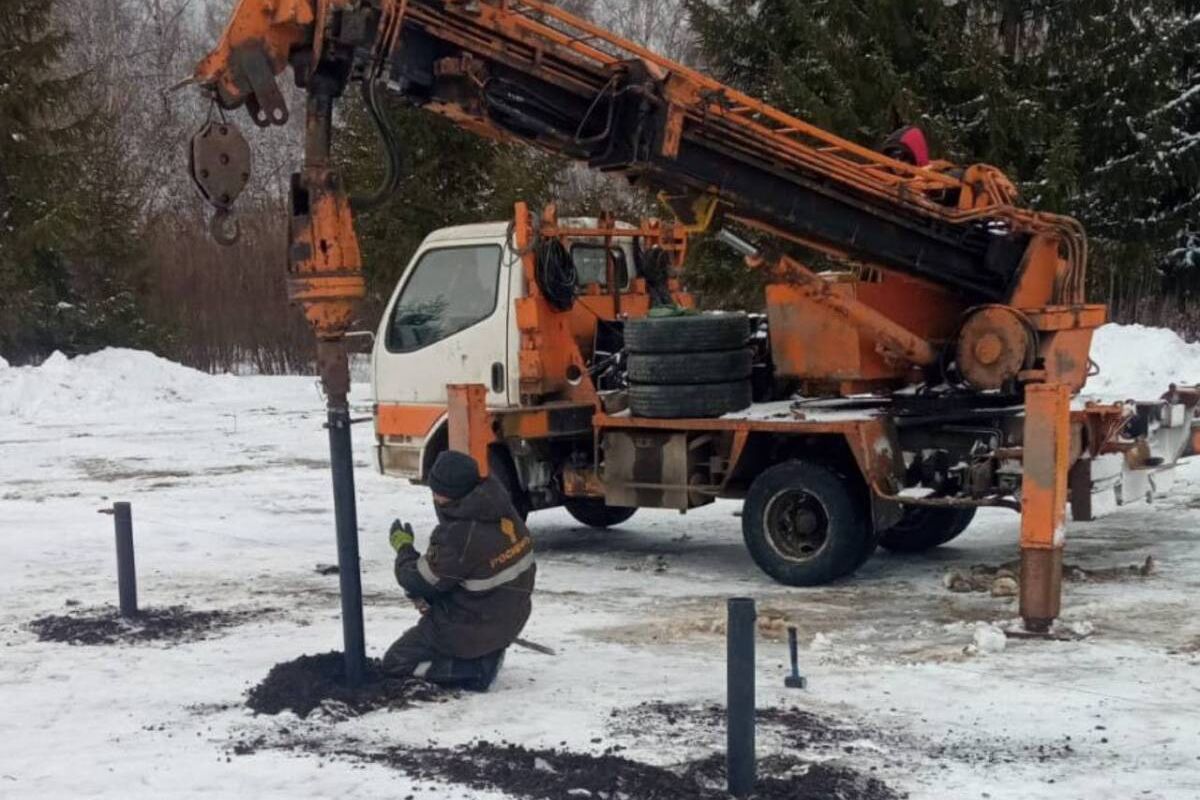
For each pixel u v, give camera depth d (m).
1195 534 11.32
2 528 13.15
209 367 34.56
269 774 5.79
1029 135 25.84
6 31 30.89
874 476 9.30
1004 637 7.76
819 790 5.41
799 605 9.02
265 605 9.35
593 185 30.44
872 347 9.98
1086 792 5.45
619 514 12.70
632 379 10.30
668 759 5.88
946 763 5.81
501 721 6.47
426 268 11.30
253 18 7.09
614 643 8.05
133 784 5.73
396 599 9.49
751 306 26.05
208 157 6.75
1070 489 9.23
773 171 9.57
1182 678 7.06
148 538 12.38
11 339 31.72
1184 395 10.38
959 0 28.06
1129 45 26.88
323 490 15.62
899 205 9.80
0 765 6.02
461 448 10.09
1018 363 9.61
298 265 6.71
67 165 31.66
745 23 27.72
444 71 8.59
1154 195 27.48
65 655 8.02
